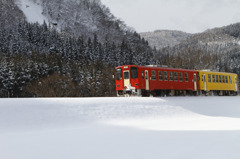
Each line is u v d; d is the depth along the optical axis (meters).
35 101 18.31
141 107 21.95
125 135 13.52
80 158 8.69
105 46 116.50
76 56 92.06
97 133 14.35
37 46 112.88
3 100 17.50
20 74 57.12
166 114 22.52
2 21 178.25
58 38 123.19
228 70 125.81
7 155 9.49
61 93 55.16
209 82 36.97
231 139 11.64
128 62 103.44
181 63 134.38
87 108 19.44
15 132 15.05
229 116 24.06
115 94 62.97
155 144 10.78
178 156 8.55
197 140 11.55
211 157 8.33
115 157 8.66
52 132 14.91
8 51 88.88
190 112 24.22
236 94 45.34
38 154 9.48
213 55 175.00
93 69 66.81
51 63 67.81
